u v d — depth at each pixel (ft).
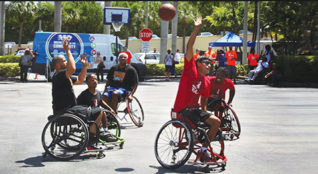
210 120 19.02
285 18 95.50
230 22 125.49
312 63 63.16
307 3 80.02
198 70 19.39
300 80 64.28
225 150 22.94
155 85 64.90
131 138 25.93
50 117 21.08
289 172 18.67
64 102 21.01
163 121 32.09
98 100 23.62
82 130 21.24
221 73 26.27
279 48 95.25
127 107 29.45
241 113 36.42
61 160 20.25
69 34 72.54
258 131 28.43
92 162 20.07
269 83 64.44
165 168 19.06
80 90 54.39
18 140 24.64
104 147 21.54
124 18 69.31
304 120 32.94
